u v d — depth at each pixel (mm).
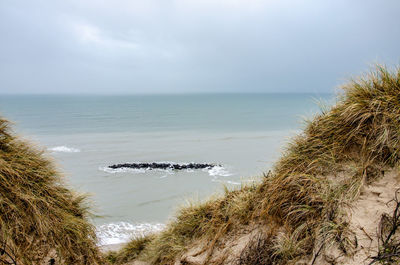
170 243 5324
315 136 4508
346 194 3529
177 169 25828
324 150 4250
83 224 4340
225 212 5035
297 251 3348
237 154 31969
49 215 3863
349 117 4164
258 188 4820
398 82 4188
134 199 17672
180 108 152500
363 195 3461
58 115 99875
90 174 24297
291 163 4500
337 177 3832
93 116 98250
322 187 3770
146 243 6547
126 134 52031
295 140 4852
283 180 4199
